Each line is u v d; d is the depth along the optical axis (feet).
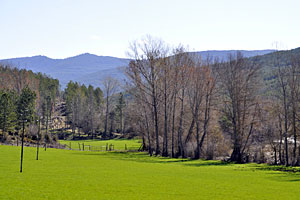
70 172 114.93
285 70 189.06
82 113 501.15
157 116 235.81
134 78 217.77
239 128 191.62
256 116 194.18
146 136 257.96
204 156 213.87
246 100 188.75
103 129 498.69
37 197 73.00
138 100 235.40
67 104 529.45
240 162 184.65
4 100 288.71
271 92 200.23
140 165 148.66
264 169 145.79
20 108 298.15
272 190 86.89
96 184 91.09
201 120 227.40
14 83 437.17
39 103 448.65
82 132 495.82
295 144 179.42
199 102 207.92
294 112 180.14
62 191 80.23
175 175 114.01
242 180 105.29
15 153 192.24
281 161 182.80
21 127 301.02
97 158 183.62
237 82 191.42
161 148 250.37
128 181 97.71
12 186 84.99
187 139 224.74
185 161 184.44
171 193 80.64
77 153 224.74
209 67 207.41
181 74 208.54
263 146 195.72
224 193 81.66
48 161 154.20
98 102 590.14
